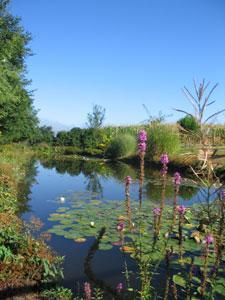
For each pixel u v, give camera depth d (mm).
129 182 3975
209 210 3209
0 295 5289
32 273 5762
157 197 13781
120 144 31719
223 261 6402
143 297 3662
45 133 45344
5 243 6043
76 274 6414
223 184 3145
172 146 23750
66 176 21203
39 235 8438
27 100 24594
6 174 15062
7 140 26859
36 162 29625
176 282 5812
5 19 21219
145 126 25938
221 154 17312
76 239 8391
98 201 13148
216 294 5277
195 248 7598
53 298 5383
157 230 3771
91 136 40312
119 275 6391
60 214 10789
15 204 11516
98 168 25562
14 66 21656
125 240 8062
